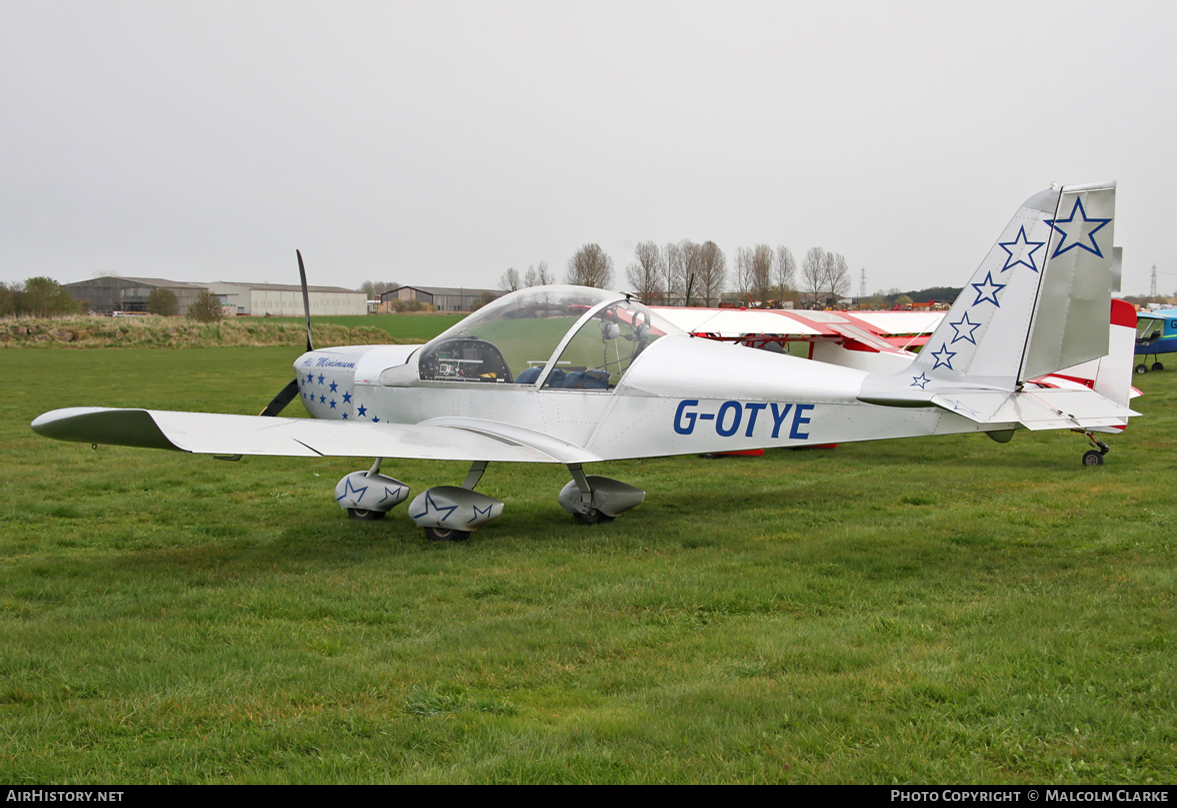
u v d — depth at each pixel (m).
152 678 3.83
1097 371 10.23
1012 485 9.04
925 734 3.26
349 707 3.57
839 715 3.42
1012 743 3.17
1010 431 6.97
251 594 5.20
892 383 6.73
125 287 107.38
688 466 10.97
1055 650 4.07
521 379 7.19
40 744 3.22
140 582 5.56
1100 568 5.64
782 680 3.82
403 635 4.55
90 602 5.12
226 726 3.38
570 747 3.20
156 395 19.67
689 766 3.05
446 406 7.50
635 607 4.97
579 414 7.02
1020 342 6.63
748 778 2.96
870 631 4.46
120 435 5.26
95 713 3.48
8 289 63.22
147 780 2.97
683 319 14.90
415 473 10.29
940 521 7.24
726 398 6.79
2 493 8.85
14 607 5.03
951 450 12.03
